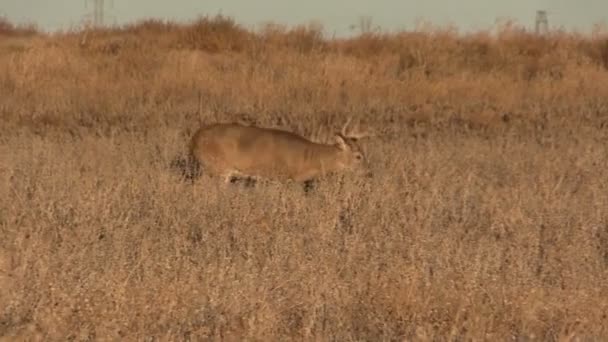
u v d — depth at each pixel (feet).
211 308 61.98
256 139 104.63
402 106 163.94
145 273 66.80
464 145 131.03
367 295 65.21
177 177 101.45
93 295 62.49
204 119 153.58
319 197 95.40
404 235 80.69
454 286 66.23
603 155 123.03
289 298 63.98
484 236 82.28
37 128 146.72
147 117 153.99
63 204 86.94
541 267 73.72
